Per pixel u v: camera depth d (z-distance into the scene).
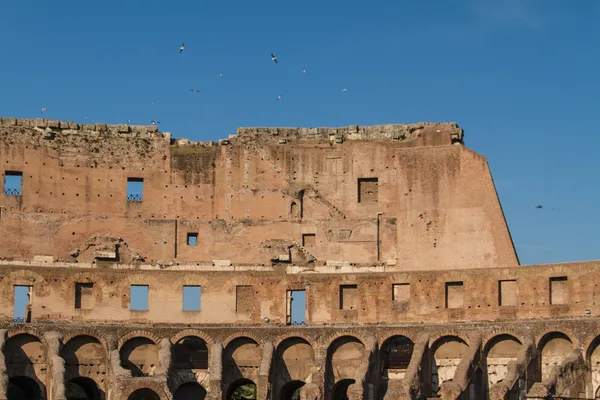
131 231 111.12
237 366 100.38
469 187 108.00
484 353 96.06
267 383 95.88
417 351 95.50
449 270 100.69
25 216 109.19
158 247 111.12
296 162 113.50
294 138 114.12
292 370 100.12
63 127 112.44
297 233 111.75
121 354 99.56
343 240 111.12
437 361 98.00
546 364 94.75
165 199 112.56
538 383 88.12
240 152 113.75
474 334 96.19
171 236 111.44
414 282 101.31
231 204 112.69
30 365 97.81
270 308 103.19
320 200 112.56
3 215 108.62
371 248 110.50
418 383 93.12
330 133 113.94
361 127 113.75
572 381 90.75
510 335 95.75
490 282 99.25
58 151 111.62
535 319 96.31
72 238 109.81
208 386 98.50
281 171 113.44
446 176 108.94
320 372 97.19
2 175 109.75
